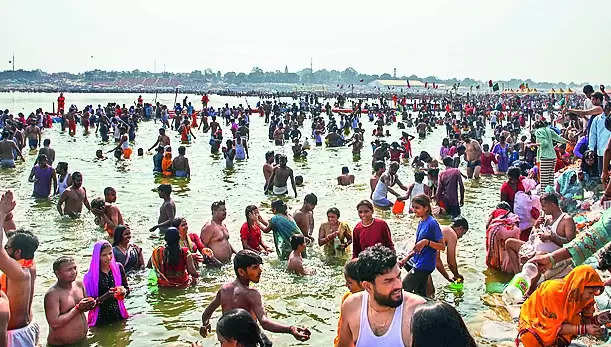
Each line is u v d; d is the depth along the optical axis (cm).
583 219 1007
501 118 5078
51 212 1359
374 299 382
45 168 1517
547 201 802
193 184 1817
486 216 1380
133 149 2719
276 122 3381
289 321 762
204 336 654
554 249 776
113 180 1861
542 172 1412
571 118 2317
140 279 907
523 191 1079
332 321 762
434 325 293
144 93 15362
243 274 607
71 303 684
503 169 2052
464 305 797
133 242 1122
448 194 1366
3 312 487
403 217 1372
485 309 780
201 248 988
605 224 605
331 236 1038
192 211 1425
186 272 891
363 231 836
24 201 1477
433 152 2872
